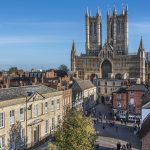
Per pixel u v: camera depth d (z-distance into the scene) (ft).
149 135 160.15
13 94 229.04
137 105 394.73
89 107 525.75
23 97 229.04
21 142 226.79
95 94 615.98
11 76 493.36
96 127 341.21
